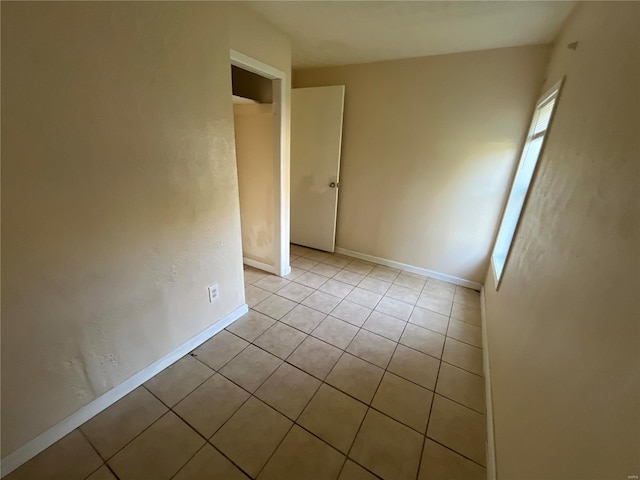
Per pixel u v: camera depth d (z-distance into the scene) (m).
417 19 1.87
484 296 2.54
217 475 1.17
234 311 2.13
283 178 2.61
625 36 0.91
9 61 0.89
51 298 1.12
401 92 2.75
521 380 1.12
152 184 1.37
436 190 2.83
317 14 1.86
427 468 1.23
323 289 2.73
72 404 1.28
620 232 0.69
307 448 1.29
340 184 3.40
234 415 1.42
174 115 1.40
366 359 1.84
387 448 1.31
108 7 1.08
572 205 1.05
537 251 1.33
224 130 1.68
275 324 2.15
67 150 1.06
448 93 2.54
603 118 0.95
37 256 1.05
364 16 1.86
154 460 1.21
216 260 1.85
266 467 1.21
